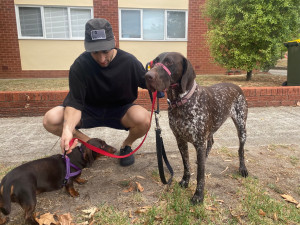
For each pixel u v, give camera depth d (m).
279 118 5.28
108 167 3.38
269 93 6.09
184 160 2.83
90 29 2.57
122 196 2.73
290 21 7.07
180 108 2.54
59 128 3.20
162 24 10.23
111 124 3.45
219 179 3.05
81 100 2.95
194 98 2.52
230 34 7.27
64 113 2.89
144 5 9.90
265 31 6.89
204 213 2.40
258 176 3.11
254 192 2.74
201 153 2.59
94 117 3.31
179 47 10.44
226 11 7.29
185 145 2.79
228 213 2.44
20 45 9.69
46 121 3.15
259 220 2.30
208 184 2.94
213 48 8.09
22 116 5.51
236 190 2.82
